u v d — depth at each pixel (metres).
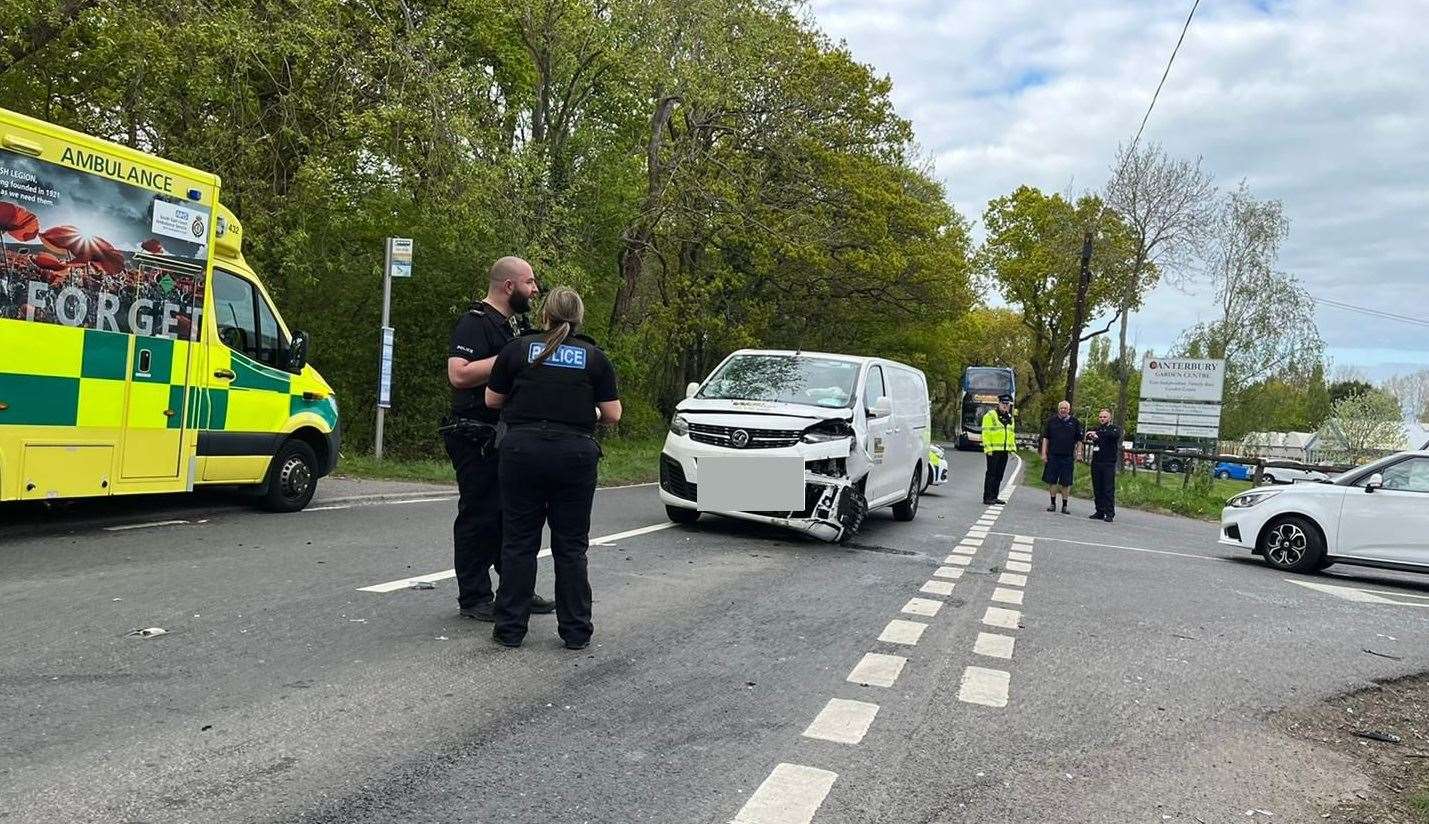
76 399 8.00
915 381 14.35
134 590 6.37
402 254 15.00
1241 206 31.92
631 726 4.44
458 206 15.52
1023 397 81.12
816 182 28.86
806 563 9.21
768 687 5.17
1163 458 28.20
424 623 5.96
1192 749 4.70
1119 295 46.41
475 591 6.15
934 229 36.22
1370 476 11.60
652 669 5.36
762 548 9.92
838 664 5.71
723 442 10.35
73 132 7.86
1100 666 6.09
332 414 11.03
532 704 4.64
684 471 10.45
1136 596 8.76
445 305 19.98
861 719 4.73
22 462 7.61
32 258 7.60
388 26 14.70
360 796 3.53
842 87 29.11
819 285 35.06
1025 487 26.83
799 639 6.23
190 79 14.12
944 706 5.05
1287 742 4.94
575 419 5.53
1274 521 11.90
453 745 4.07
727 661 5.61
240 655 5.10
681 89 21.19
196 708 4.30
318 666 5.00
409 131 14.83
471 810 3.48
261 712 4.30
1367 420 48.84
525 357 5.49
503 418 5.56
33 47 14.12
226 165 15.11
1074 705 5.23
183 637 5.36
